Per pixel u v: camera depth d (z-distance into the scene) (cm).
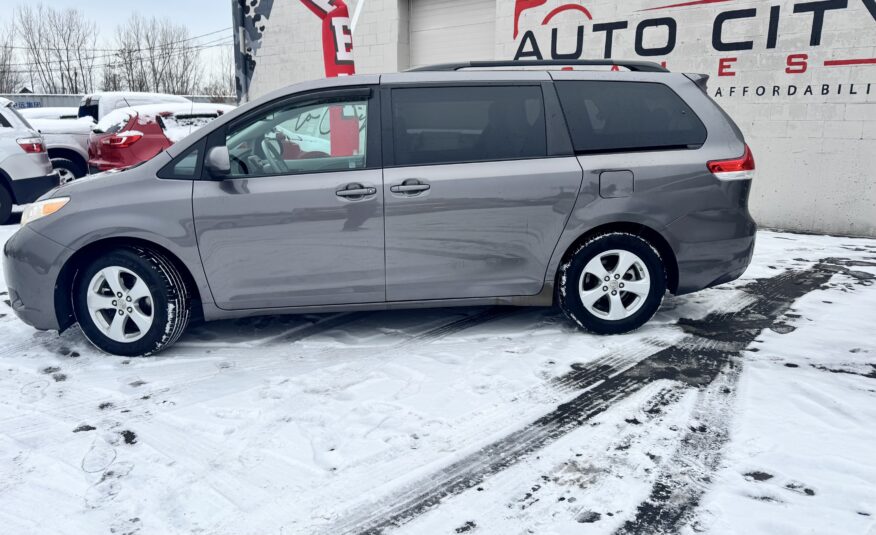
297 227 382
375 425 307
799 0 727
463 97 398
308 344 413
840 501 241
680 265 409
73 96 3391
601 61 433
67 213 380
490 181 388
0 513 246
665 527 230
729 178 403
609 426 302
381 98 393
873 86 696
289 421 313
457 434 298
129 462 280
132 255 379
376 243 387
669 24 820
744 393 333
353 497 253
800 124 748
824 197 745
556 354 388
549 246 399
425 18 1093
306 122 392
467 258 395
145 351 392
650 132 405
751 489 251
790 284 531
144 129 938
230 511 246
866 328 425
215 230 380
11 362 393
